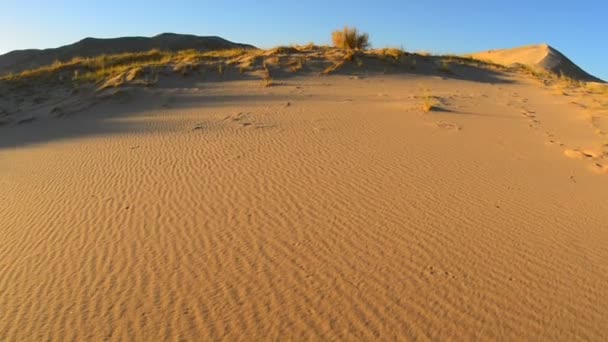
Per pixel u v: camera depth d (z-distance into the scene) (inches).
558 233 204.1
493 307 154.4
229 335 144.9
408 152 326.3
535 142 359.6
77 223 228.1
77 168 321.4
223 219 223.5
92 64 811.4
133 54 874.1
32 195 272.2
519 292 161.9
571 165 301.1
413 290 164.1
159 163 319.6
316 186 262.5
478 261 181.8
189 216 228.5
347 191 254.1
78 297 166.9
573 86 790.5
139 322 151.9
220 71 727.7
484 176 277.6
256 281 171.8
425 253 188.2
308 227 212.5
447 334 143.0
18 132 487.8
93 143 398.0
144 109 559.2
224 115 485.4
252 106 531.5
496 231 206.1
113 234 213.8
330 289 165.8
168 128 438.3
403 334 143.5
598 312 151.3
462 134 380.2
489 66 935.7
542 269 175.6
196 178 283.4
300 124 420.8
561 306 154.3
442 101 539.5
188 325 149.7
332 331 145.3
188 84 682.2
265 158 318.3
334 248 193.5
